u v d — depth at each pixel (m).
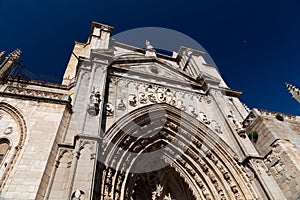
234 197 14.91
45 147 12.36
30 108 14.16
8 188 10.15
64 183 10.84
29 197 10.05
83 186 10.30
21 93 15.52
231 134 18.30
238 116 21.39
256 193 14.77
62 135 13.38
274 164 15.86
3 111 13.62
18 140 12.53
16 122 13.32
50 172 11.34
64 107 14.88
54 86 19.31
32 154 11.82
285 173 14.88
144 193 18.09
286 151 15.44
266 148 17.06
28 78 21.53
